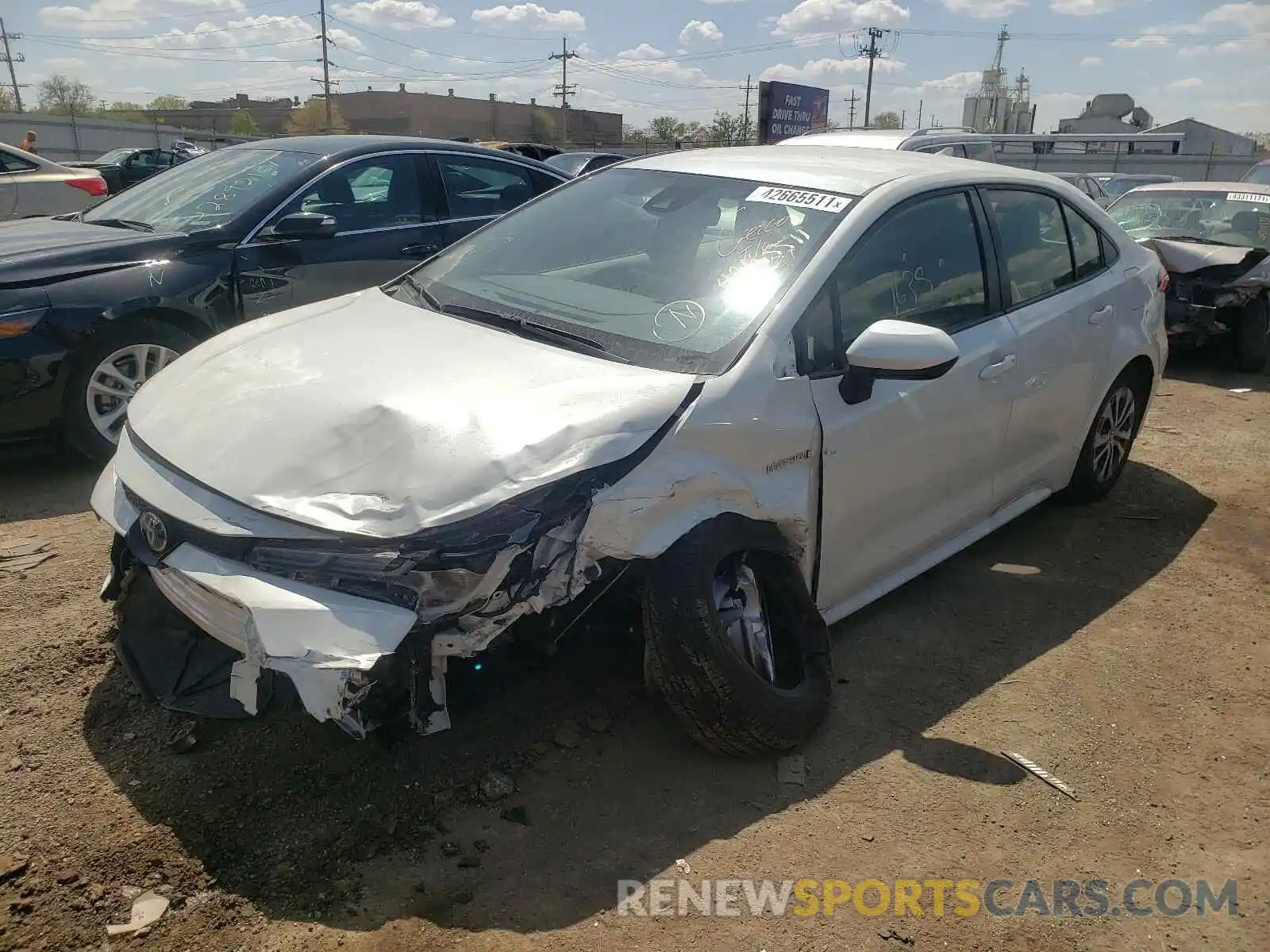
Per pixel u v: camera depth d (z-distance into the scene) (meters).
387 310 3.51
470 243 4.04
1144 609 4.01
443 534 2.32
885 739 3.09
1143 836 2.72
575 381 2.77
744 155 4.04
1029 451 4.25
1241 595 4.16
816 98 35.41
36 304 4.68
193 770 2.76
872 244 3.36
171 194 5.94
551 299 3.38
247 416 2.76
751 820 2.70
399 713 2.42
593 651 3.38
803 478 3.03
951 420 3.60
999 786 2.89
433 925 2.29
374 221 5.98
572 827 2.63
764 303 3.09
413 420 2.57
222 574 2.43
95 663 3.26
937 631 3.79
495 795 2.72
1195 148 51.94
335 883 2.40
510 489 2.38
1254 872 2.61
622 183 3.97
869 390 3.14
